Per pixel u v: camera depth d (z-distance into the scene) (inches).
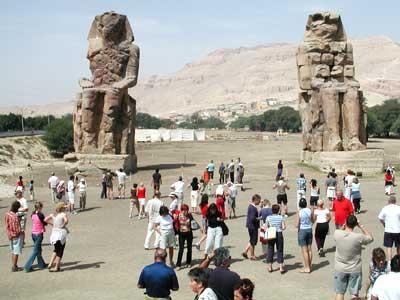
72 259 684.1
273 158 2374.5
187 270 615.5
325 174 1610.5
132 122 1801.2
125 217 1012.5
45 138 3380.9
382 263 378.3
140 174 1734.7
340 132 1708.9
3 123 5142.7
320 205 669.3
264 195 1245.7
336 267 444.8
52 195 1284.4
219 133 6378.0
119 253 712.4
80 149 1768.0
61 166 2122.3
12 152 3061.0
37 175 1779.0
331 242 756.0
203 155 2736.2
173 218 629.6
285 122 6968.5
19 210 721.0
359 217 943.0
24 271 629.3
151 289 382.0
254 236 653.3
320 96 1731.1
